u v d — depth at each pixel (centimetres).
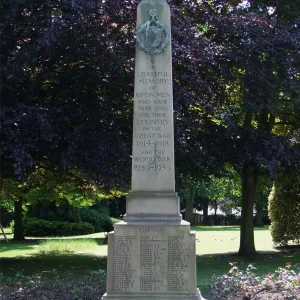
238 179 2386
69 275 1300
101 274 1245
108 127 1518
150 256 866
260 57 1769
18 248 2494
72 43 1454
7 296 1010
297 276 1099
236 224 5725
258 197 4519
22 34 1451
